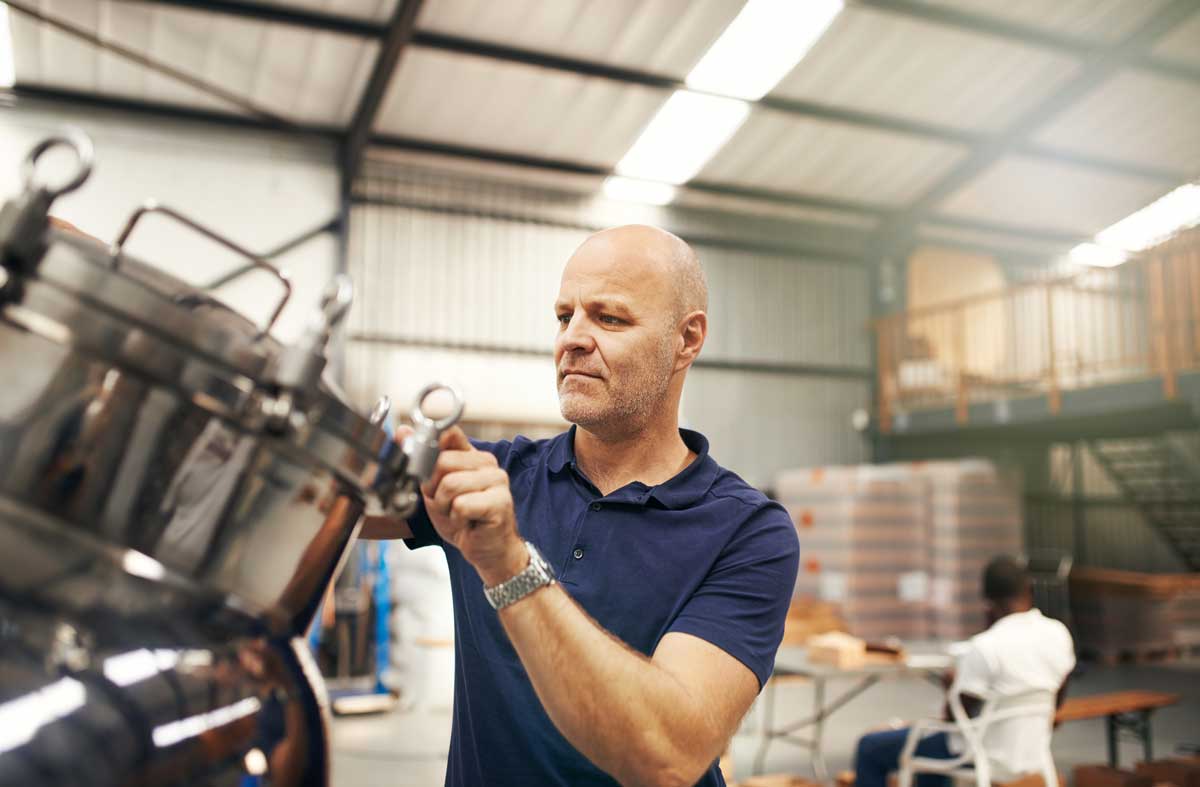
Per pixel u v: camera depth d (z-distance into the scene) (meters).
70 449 0.52
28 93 7.37
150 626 0.54
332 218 8.48
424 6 7.20
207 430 0.56
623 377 1.02
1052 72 8.64
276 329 8.15
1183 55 8.38
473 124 8.60
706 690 0.88
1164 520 11.98
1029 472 12.35
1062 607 8.70
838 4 7.59
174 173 7.89
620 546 1.06
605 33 7.71
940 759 3.20
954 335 10.05
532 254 9.51
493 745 1.03
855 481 8.47
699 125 8.92
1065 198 10.60
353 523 0.67
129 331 0.53
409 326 8.91
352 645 7.37
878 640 8.30
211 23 7.03
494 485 0.72
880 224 11.07
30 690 0.49
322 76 7.78
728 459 10.33
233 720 0.57
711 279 10.48
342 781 4.41
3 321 0.53
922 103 8.94
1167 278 7.69
